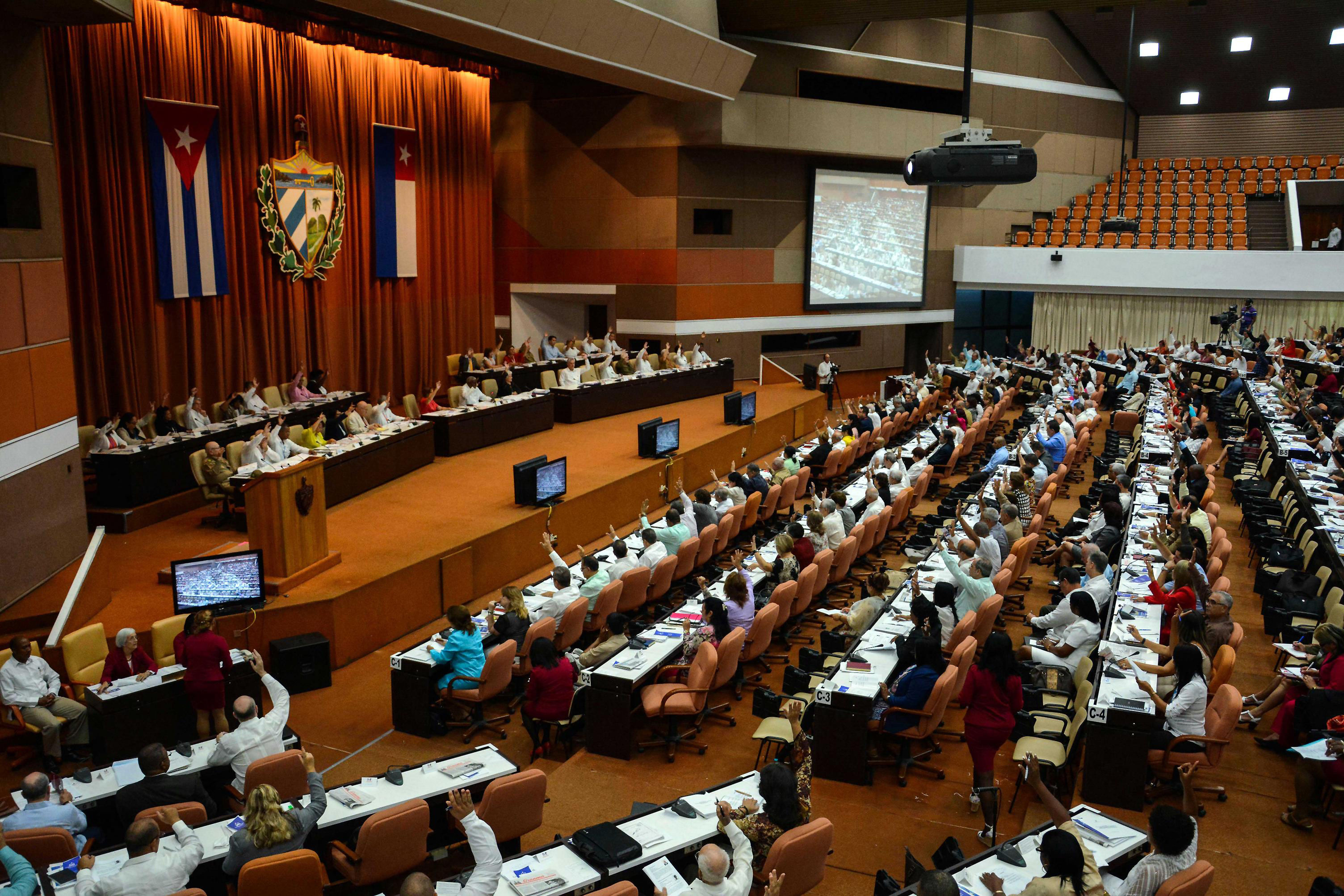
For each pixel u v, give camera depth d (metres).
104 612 10.07
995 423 23.61
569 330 28.25
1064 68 31.78
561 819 7.39
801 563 11.53
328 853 6.27
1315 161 31.14
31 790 6.17
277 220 18.16
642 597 11.01
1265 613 10.14
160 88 15.73
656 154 24.53
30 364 9.96
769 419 21.53
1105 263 28.58
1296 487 13.92
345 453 14.32
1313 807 6.95
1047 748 7.31
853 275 28.12
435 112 22.02
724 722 9.08
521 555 13.54
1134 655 8.25
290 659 9.93
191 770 6.91
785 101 24.52
